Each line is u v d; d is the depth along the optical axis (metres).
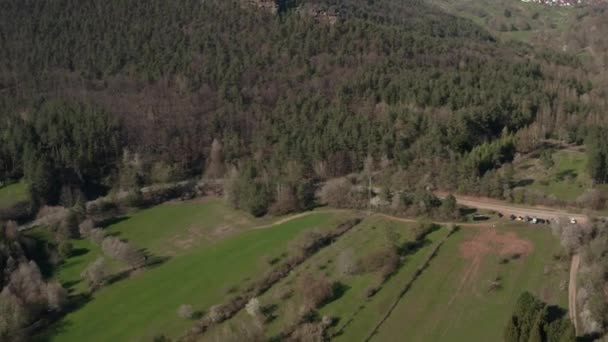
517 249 142.88
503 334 115.00
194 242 160.75
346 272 136.00
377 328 119.81
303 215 169.25
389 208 164.12
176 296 134.00
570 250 137.88
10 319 122.06
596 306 113.31
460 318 121.56
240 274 140.62
